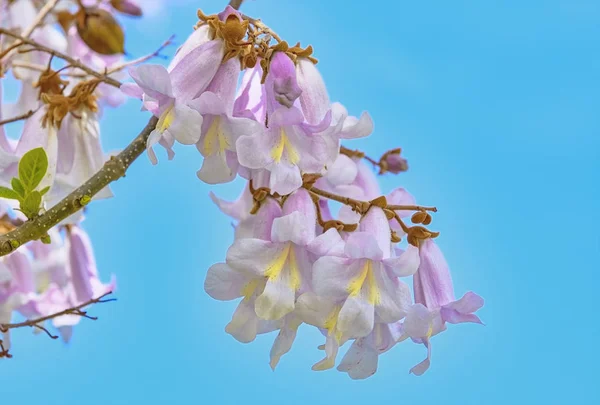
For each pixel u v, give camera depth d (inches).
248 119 31.8
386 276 32.2
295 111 31.8
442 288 33.6
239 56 32.8
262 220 33.8
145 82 31.4
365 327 31.7
